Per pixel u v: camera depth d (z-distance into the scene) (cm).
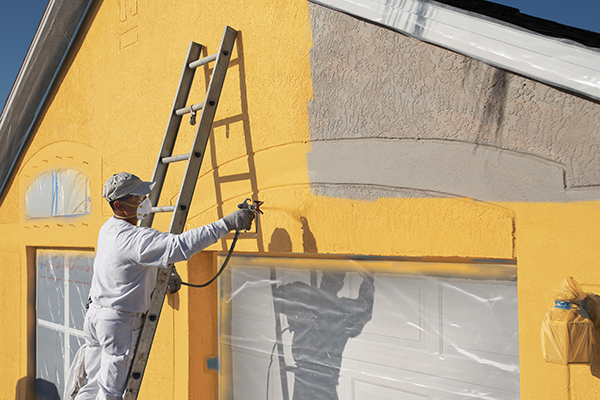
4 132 530
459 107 199
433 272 231
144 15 381
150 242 232
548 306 173
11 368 575
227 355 325
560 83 160
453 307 223
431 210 207
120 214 259
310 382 280
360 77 235
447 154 203
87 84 446
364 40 233
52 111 504
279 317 297
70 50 471
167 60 357
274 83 275
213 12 320
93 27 441
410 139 215
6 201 598
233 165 299
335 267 271
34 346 557
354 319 262
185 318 324
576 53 156
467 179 196
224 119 306
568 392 168
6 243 594
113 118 411
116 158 405
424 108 211
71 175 470
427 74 210
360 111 234
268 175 277
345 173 239
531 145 180
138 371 251
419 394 234
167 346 338
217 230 233
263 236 279
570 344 150
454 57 201
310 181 255
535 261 177
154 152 365
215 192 311
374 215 227
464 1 215
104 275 249
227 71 305
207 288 333
